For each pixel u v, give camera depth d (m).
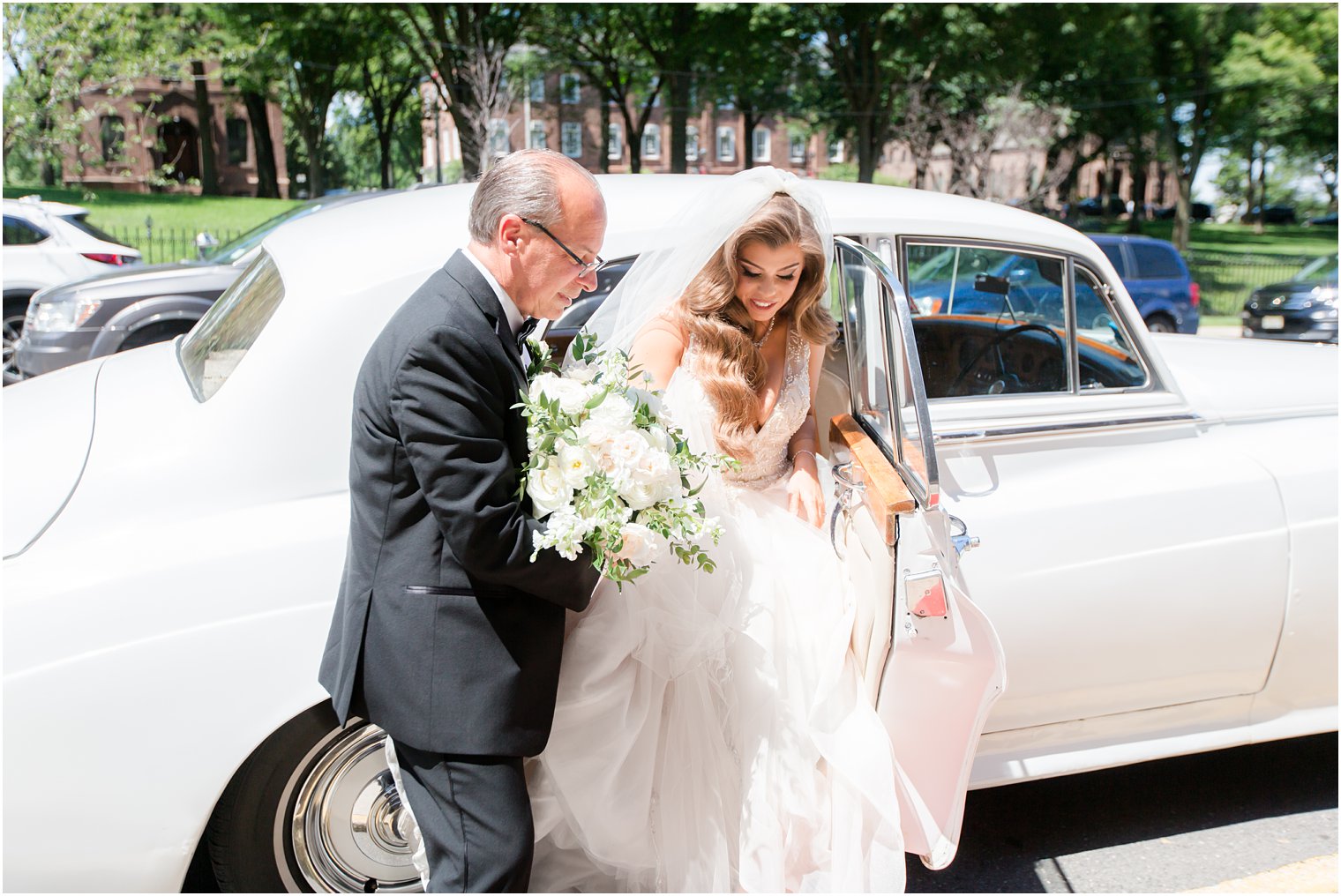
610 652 2.16
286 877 2.28
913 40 22.56
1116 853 2.90
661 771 2.29
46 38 13.95
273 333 2.34
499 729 1.90
